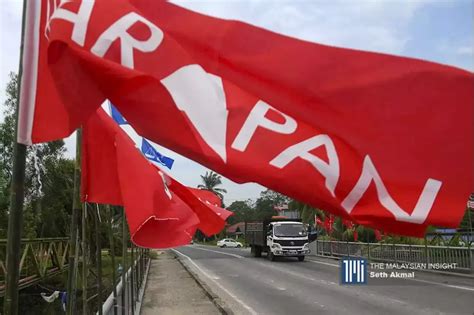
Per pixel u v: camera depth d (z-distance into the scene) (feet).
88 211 18.33
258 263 83.82
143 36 9.07
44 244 44.88
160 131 8.67
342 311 33.83
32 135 8.52
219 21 9.40
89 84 8.41
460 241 64.90
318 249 101.30
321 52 9.23
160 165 25.20
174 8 9.45
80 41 8.65
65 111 8.54
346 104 9.11
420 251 65.05
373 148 9.03
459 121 8.89
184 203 14.80
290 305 37.01
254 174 8.92
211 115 9.04
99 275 16.87
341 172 9.08
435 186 8.91
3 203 57.77
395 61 9.07
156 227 13.96
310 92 9.18
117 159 12.84
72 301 14.12
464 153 8.89
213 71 9.30
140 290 42.27
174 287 48.14
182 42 9.34
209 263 85.30
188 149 8.79
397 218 8.93
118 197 12.90
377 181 9.03
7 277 8.02
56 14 8.43
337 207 9.10
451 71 8.87
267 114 9.20
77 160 14.16
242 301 39.45
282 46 9.29
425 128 8.95
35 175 75.72
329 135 9.15
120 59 8.91
